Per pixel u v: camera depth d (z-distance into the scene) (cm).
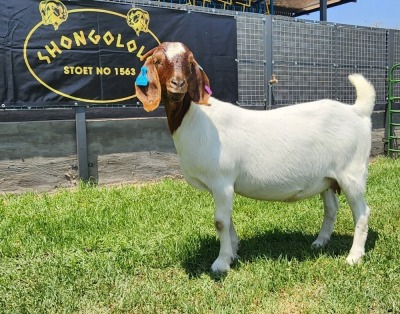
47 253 414
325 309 295
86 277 352
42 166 696
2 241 433
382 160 993
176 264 380
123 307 304
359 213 376
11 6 659
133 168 765
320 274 351
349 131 371
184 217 512
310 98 991
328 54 1010
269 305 304
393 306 292
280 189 366
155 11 762
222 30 827
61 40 695
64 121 708
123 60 744
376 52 1093
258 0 1459
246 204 566
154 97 309
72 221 493
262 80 903
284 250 411
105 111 766
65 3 694
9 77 664
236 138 350
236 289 325
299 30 955
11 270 369
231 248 368
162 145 788
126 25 741
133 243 420
